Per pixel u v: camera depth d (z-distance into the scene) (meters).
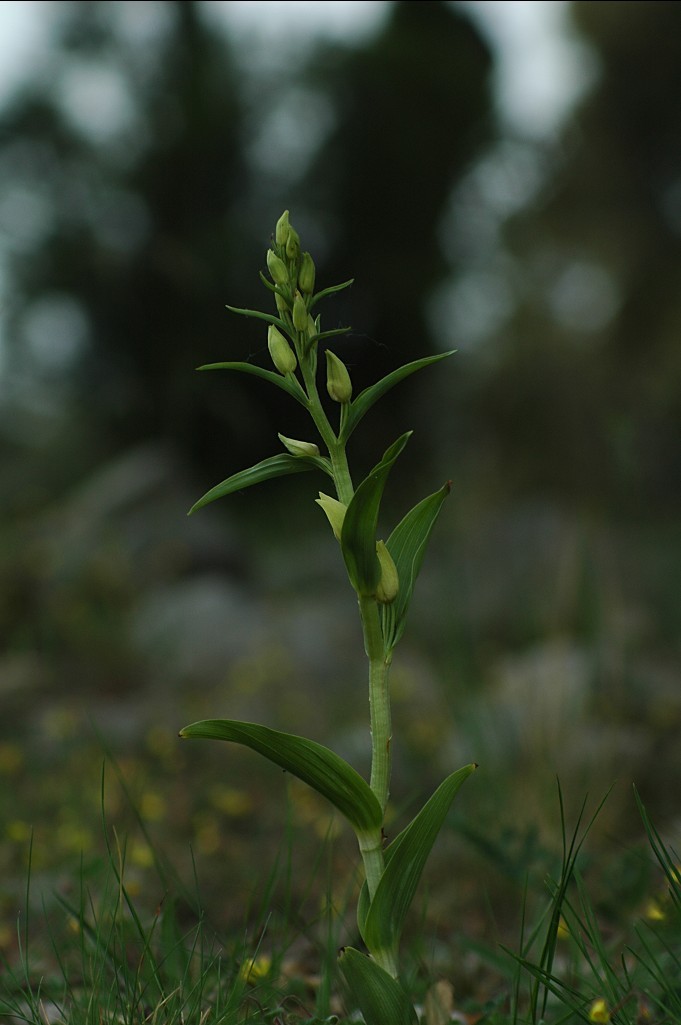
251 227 14.06
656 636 5.18
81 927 1.80
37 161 13.16
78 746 4.45
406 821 3.26
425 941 2.30
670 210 14.45
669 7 13.25
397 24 14.49
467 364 14.70
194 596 7.05
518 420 13.20
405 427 14.50
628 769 3.12
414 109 14.37
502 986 2.01
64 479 12.39
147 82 13.47
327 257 14.75
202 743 4.32
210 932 2.32
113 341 13.61
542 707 3.41
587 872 2.46
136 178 13.55
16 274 12.95
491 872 2.59
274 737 1.28
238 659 6.12
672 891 1.66
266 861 3.04
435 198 14.88
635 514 8.02
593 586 4.13
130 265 13.18
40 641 6.05
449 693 4.11
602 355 13.59
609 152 14.40
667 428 11.45
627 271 14.28
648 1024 1.58
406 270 14.66
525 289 14.90
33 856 2.99
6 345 12.78
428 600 6.28
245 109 13.80
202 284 13.11
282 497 13.06
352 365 1.37
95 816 3.44
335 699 5.21
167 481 8.66
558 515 8.30
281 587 8.18
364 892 1.33
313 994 1.95
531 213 14.95
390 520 9.95
